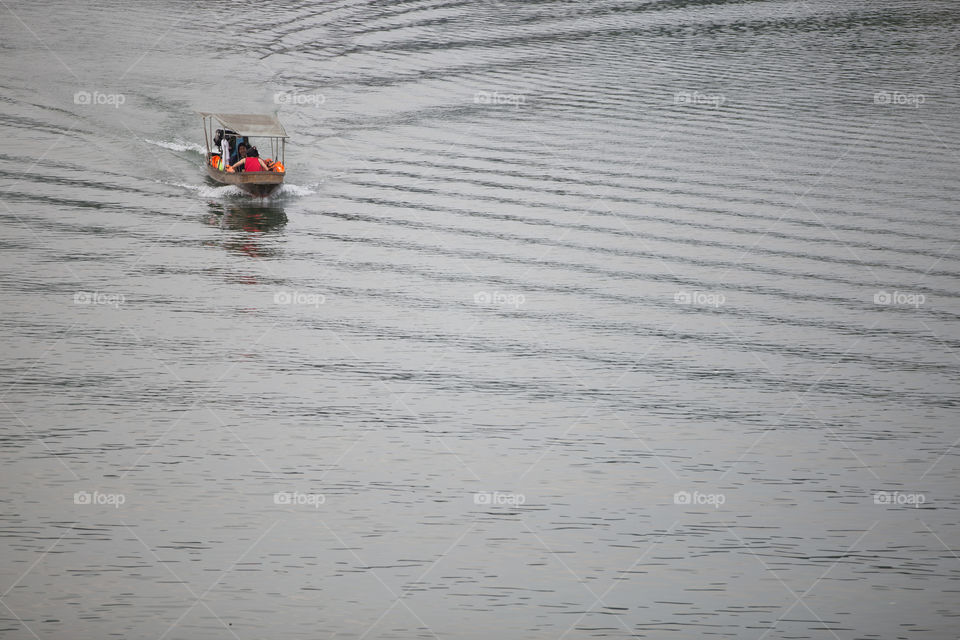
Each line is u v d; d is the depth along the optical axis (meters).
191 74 137.88
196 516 52.25
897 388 69.94
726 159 123.31
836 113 144.88
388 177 111.56
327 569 48.75
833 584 49.25
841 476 58.62
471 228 97.88
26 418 60.75
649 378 69.94
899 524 54.19
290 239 92.88
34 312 74.75
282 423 61.62
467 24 177.12
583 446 60.72
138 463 56.75
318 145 120.38
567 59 162.75
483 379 68.56
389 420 62.62
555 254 92.62
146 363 68.25
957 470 59.62
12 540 49.78
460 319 78.12
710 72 161.12
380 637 44.34
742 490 56.84
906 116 144.62
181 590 46.84
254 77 140.12
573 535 52.22
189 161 111.25
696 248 95.75
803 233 101.19
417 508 53.84
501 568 49.41
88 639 43.53
